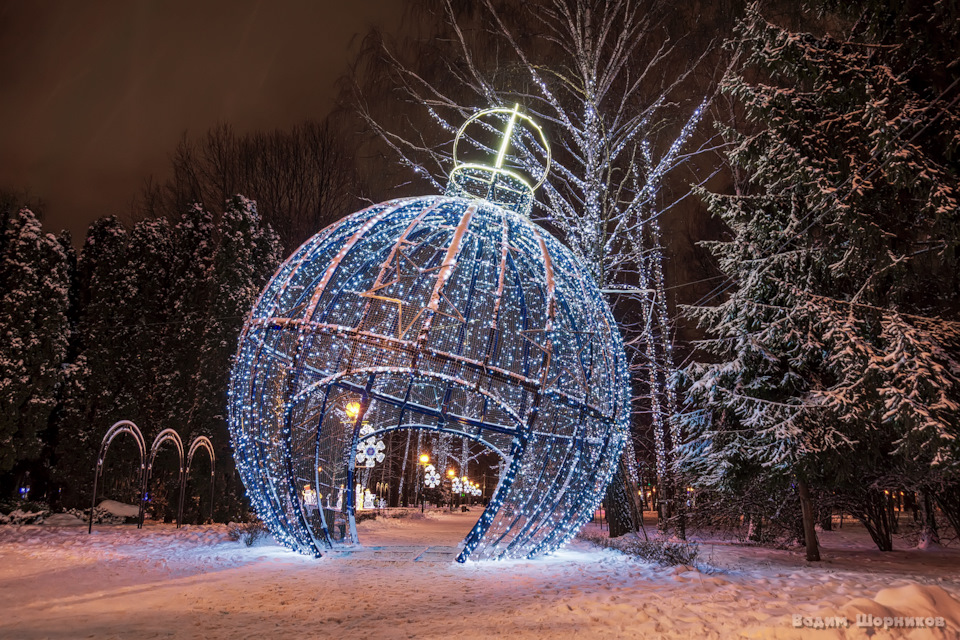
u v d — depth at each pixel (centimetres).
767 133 1052
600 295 1123
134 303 1858
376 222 1017
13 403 1554
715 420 1152
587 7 1670
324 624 577
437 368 909
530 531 1021
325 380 924
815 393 990
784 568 934
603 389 1052
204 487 1638
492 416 1245
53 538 1244
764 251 1139
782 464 979
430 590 749
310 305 944
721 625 540
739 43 1070
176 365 1759
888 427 971
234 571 879
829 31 1177
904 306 1027
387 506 3547
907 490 1127
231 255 1750
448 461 4216
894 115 905
